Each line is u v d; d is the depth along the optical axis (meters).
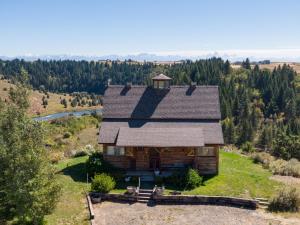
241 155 48.41
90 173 37.00
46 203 23.00
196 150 37.91
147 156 38.47
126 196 31.84
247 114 113.94
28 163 22.08
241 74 171.38
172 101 42.75
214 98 42.69
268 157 45.94
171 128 39.38
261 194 32.31
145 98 43.22
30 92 26.00
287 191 30.17
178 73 152.62
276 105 132.75
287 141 55.66
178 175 35.28
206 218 27.91
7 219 25.97
